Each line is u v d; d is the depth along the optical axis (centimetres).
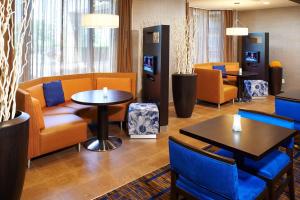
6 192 178
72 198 243
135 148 363
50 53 436
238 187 166
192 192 179
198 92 629
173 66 607
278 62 756
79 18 465
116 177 282
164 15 588
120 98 347
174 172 190
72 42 464
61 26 442
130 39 530
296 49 749
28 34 386
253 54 763
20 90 304
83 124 346
